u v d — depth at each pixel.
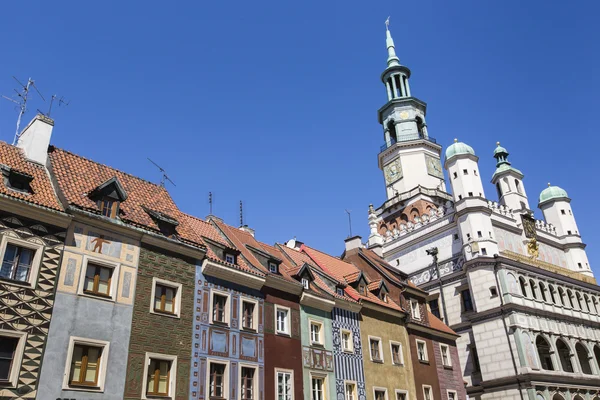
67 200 21.78
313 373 29.38
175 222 25.70
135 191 26.92
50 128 24.56
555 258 59.75
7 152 22.75
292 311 29.98
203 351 24.22
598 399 48.44
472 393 46.62
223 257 28.02
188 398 22.77
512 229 55.47
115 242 22.73
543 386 43.66
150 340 22.34
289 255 36.59
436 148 74.31
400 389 34.72
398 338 36.88
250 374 26.17
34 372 18.52
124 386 20.83
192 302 24.78
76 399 19.28
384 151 74.94
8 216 19.78
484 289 48.34
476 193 53.38
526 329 45.75
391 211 70.19
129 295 22.34
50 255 20.42
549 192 65.88
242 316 27.00
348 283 37.12
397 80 81.56
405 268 58.53
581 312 53.69
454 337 42.62
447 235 55.25
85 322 20.52
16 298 18.92
